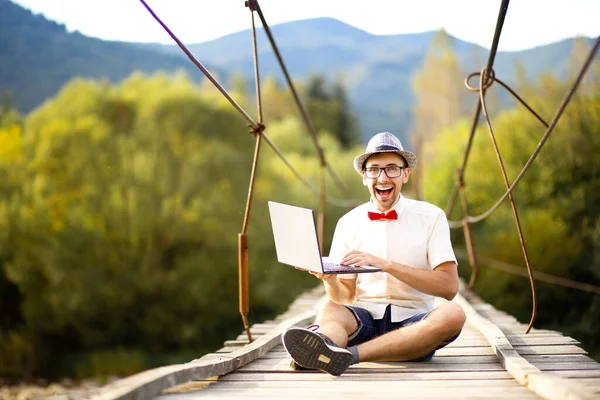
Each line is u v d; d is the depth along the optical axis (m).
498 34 4.36
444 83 35.91
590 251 19.28
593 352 18.42
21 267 21.61
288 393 2.66
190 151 24.05
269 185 25.62
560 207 19.88
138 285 22.58
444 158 23.66
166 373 2.50
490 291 20.22
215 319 23.58
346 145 48.28
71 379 20.73
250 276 24.20
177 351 23.17
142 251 23.12
